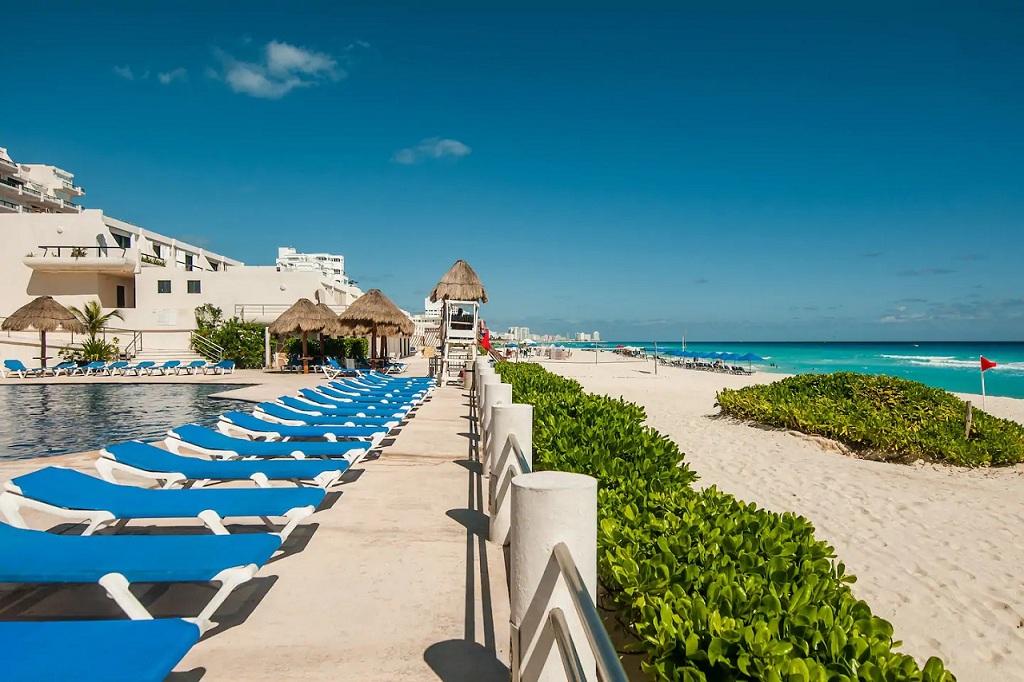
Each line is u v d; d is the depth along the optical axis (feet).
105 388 62.69
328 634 9.73
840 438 35.47
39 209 152.56
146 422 40.68
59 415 44.09
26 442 33.12
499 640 9.64
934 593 16.26
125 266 101.30
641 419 23.40
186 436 19.03
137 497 12.33
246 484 18.61
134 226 127.34
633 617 8.93
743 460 32.07
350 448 19.30
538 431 19.47
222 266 160.86
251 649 9.22
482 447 22.76
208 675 8.49
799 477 28.48
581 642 6.87
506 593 11.34
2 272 103.96
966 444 32.65
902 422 36.37
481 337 73.36
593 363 165.37
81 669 6.06
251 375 78.79
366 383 49.70
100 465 14.70
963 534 20.81
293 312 80.12
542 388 32.71
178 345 98.02
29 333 93.25
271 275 108.37
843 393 43.16
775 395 44.70
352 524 15.29
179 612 10.38
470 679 8.54
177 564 8.71
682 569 9.15
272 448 18.94
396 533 14.61
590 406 22.94
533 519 6.83
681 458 18.25
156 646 6.50
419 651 9.27
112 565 8.62
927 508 23.77
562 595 6.78
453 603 10.91
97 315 93.71
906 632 14.30
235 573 8.59
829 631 7.78
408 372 87.30
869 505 24.17
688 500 13.11
